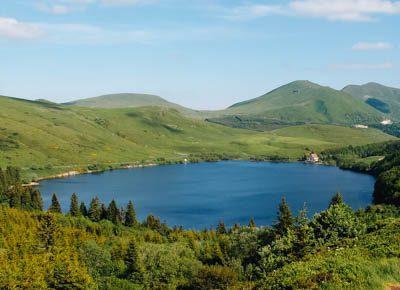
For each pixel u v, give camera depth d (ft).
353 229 179.52
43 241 335.47
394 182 613.11
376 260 92.63
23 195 616.39
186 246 340.80
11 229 372.17
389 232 132.16
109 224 513.45
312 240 175.94
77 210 548.72
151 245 314.96
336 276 81.20
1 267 233.35
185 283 237.45
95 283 249.96
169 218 619.26
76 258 270.67
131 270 273.33
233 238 324.80
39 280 222.69
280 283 89.15
